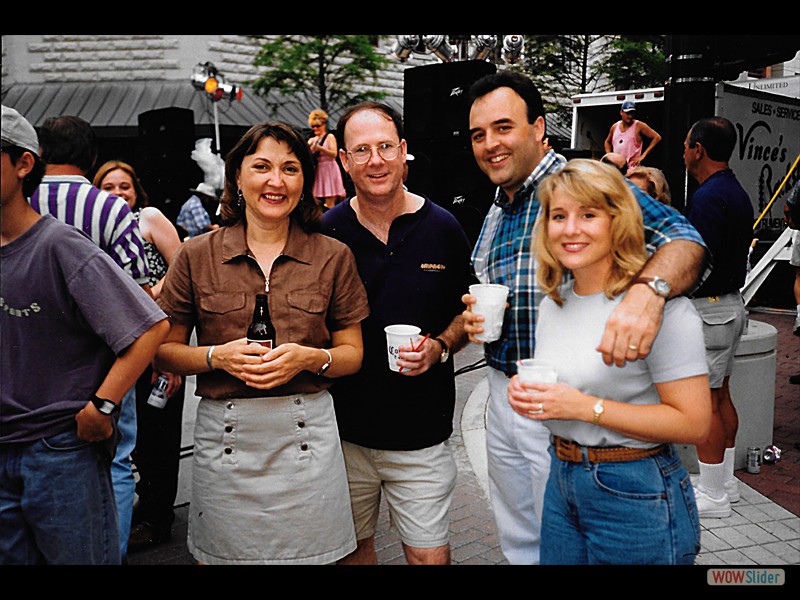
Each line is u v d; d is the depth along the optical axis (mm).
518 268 2584
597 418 1967
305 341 2496
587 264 2041
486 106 2559
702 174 3951
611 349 1936
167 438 3613
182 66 14125
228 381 2443
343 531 2545
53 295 2217
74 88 13898
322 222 2867
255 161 2412
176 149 10227
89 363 2311
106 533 2377
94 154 3189
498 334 2562
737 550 3531
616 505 2021
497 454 2730
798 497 4215
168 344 2508
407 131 8211
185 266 2531
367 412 2764
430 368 2789
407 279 2771
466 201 7875
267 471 2443
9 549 2281
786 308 11070
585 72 17062
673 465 2061
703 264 2080
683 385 1955
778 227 9945
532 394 2008
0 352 2209
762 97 9031
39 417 2221
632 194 2055
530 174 2602
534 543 2693
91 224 3061
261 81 14102
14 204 2203
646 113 10930
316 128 9625
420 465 2773
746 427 4645
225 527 2451
